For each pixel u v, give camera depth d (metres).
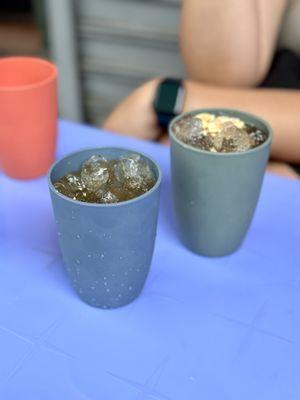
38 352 0.28
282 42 0.66
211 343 0.29
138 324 0.30
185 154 0.32
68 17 0.90
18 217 0.39
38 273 0.34
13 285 0.33
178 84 0.51
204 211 0.33
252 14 0.53
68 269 0.31
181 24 0.56
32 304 0.32
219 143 0.33
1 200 0.41
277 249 0.36
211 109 0.37
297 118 0.49
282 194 0.42
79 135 0.48
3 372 0.27
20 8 1.67
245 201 0.33
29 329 0.30
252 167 0.32
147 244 0.30
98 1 0.89
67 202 0.27
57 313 0.31
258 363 0.28
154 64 0.92
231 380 0.27
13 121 0.39
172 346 0.29
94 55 0.96
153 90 0.51
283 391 0.27
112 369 0.28
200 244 0.35
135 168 0.30
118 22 0.90
